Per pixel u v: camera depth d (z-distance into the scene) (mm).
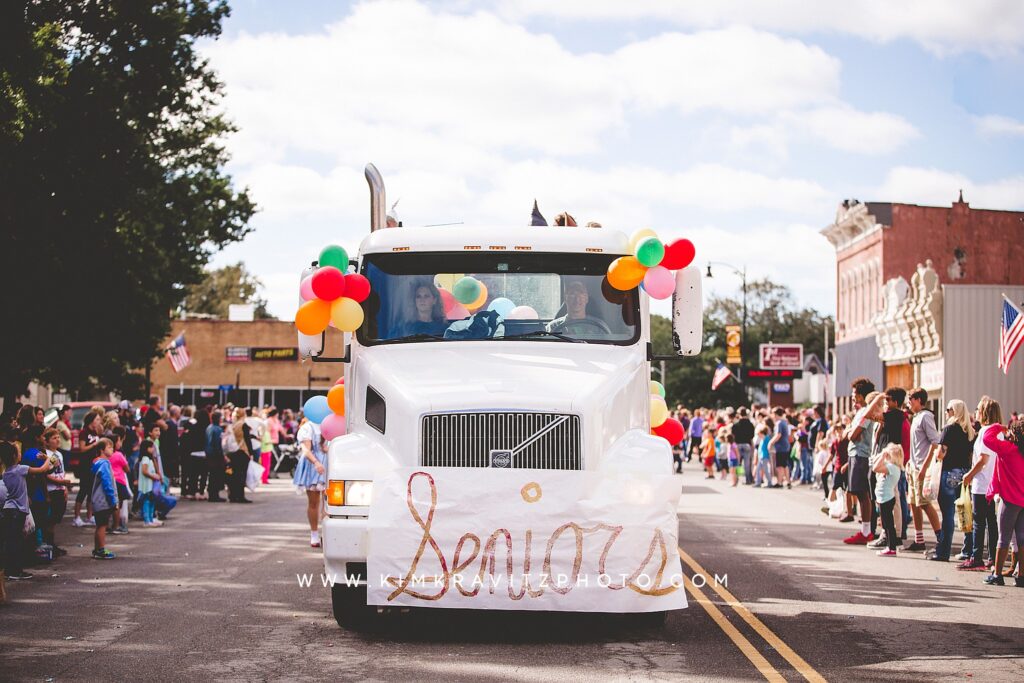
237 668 8547
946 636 9961
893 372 45188
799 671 8508
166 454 27234
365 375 10211
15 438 13555
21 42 20172
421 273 10750
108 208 24234
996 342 37406
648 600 9242
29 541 14758
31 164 21750
